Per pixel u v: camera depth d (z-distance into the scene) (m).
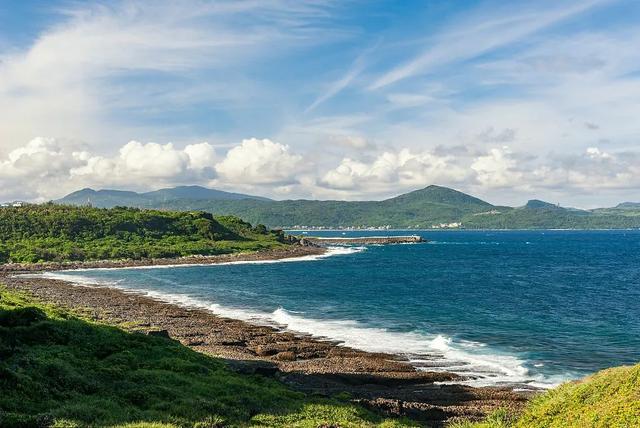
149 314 73.25
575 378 43.31
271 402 29.17
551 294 103.62
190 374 33.09
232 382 31.95
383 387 39.75
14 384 24.12
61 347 34.06
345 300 94.00
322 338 59.94
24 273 142.88
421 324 69.81
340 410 29.03
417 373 43.72
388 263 188.38
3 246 177.75
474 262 194.38
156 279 131.12
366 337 60.66
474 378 43.06
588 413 19.77
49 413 21.58
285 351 51.56
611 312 81.19
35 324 37.03
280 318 73.94
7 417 20.12
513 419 24.53
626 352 53.44
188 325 65.25
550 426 20.77
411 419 31.25
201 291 107.06
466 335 62.31
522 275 145.38
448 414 32.50
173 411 24.98
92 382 27.48
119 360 33.38
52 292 94.00
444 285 119.19
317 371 43.50
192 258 192.38
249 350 52.06
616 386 20.89
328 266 174.50
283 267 170.00
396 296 99.69
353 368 45.22
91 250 187.12
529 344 57.19
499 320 73.19
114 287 113.38
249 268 165.75
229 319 71.50
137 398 26.27
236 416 25.92
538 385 41.19
